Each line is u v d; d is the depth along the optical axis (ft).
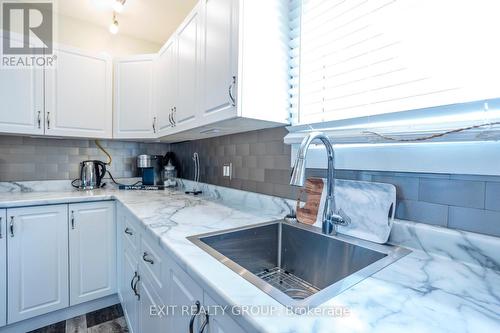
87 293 6.24
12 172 6.91
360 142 3.26
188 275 2.50
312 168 4.05
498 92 2.35
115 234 6.61
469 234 2.44
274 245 3.85
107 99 7.45
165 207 5.01
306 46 4.11
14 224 5.39
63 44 6.94
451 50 2.63
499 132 2.15
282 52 4.20
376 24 3.23
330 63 3.79
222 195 6.11
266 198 4.80
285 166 4.52
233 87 3.70
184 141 8.40
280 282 3.49
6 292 5.32
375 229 3.05
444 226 2.66
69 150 7.70
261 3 3.89
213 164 6.70
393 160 3.00
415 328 1.48
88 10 7.19
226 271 2.20
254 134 5.25
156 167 8.66
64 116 6.81
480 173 2.38
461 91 2.58
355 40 3.48
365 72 3.39
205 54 4.49
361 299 1.78
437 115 2.68
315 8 3.95
